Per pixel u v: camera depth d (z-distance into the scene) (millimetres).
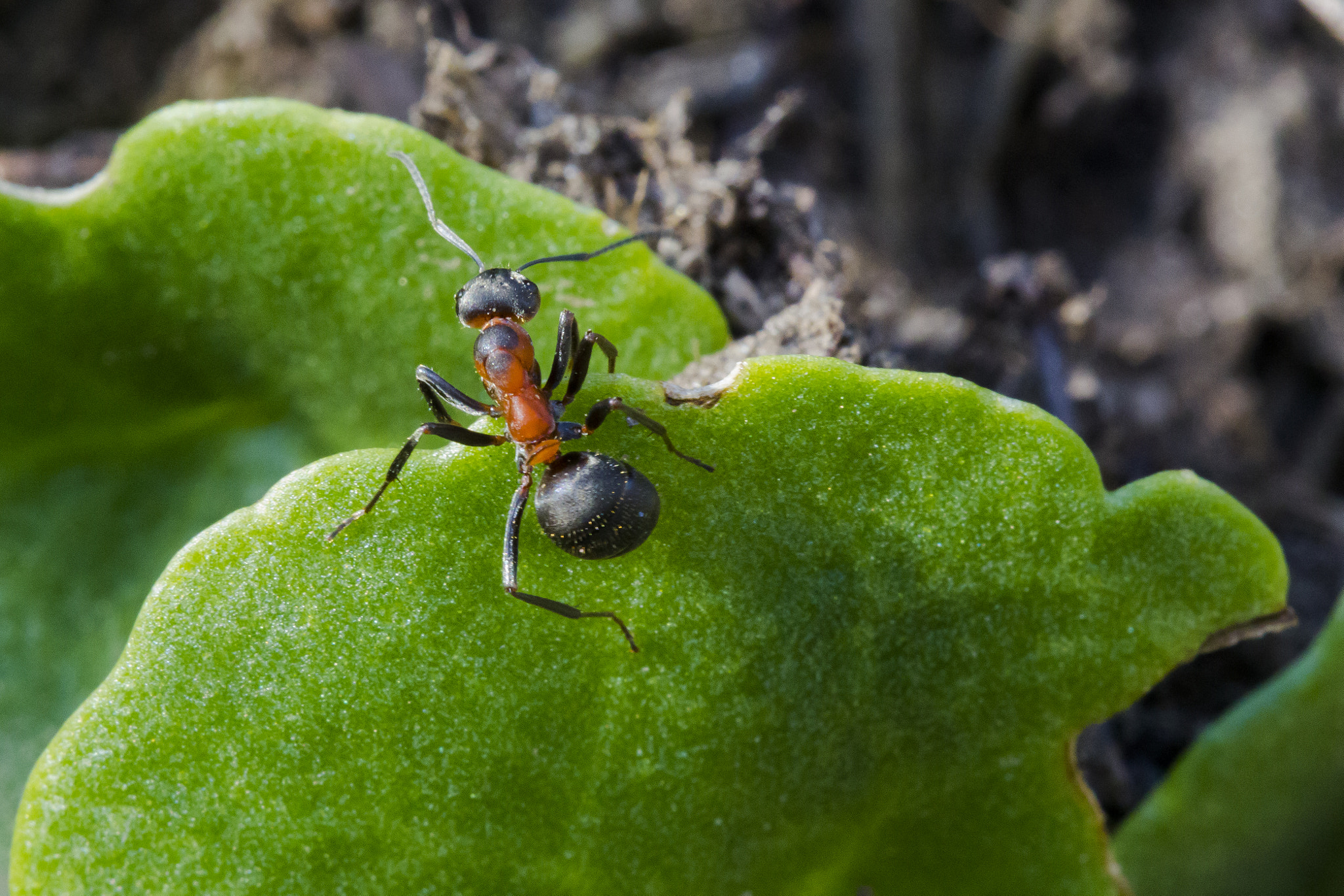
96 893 57
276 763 58
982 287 79
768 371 58
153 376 65
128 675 57
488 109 72
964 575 59
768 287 70
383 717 58
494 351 64
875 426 58
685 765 59
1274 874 68
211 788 57
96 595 66
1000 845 62
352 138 62
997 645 60
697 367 64
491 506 58
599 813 59
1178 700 76
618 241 62
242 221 62
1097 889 62
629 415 58
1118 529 59
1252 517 59
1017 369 78
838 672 60
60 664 66
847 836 62
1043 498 59
